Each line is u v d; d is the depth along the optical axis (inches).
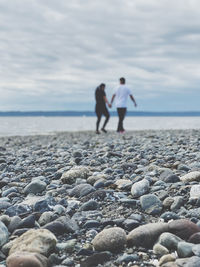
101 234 112.7
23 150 432.8
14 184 208.4
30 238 107.9
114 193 166.6
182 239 111.2
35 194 186.4
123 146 400.5
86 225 129.5
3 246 110.5
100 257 102.8
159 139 488.4
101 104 737.6
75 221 133.9
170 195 157.6
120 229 114.3
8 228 128.0
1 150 456.8
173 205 142.5
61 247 110.3
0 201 165.0
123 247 110.6
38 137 793.6
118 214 142.1
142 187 164.9
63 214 144.6
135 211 144.3
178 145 368.5
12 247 106.7
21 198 180.1
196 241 106.2
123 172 224.7
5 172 263.3
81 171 209.9
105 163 275.1
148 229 113.1
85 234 123.4
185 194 156.0
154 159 260.7
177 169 217.6
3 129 1695.4
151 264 99.3
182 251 100.8
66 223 127.2
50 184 199.0
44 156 348.8
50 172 243.9
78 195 173.9
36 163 297.6
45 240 107.0
